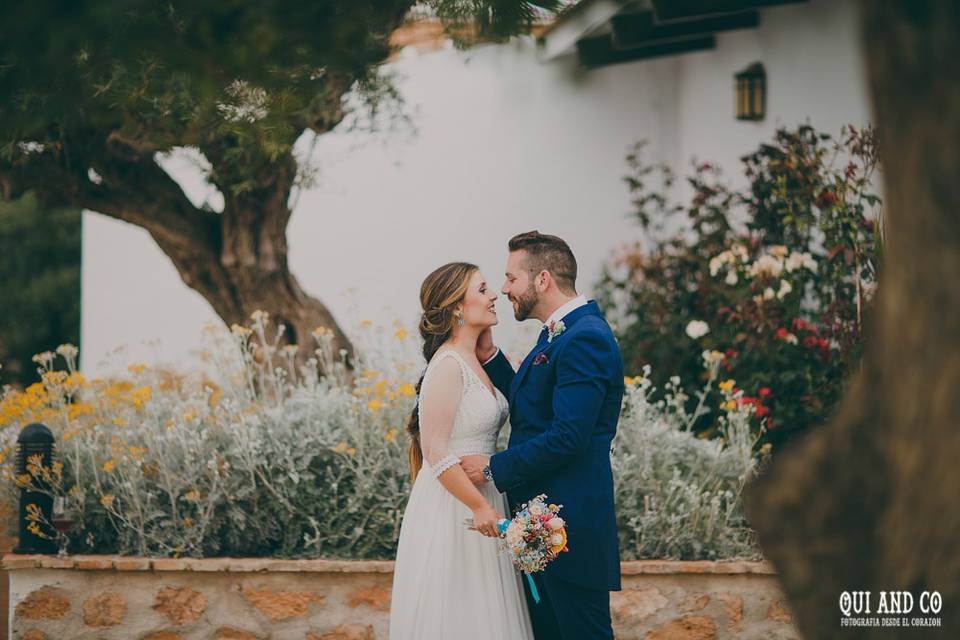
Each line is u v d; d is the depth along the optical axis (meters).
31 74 2.01
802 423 5.12
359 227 8.72
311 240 8.71
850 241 5.14
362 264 8.72
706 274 6.48
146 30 1.99
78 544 4.23
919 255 1.68
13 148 4.50
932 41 1.66
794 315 5.49
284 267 6.07
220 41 2.00
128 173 5.76
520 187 8.79
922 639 1.66
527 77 8.69
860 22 1.78
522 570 3.21
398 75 6.20
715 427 5.54
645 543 4.20
